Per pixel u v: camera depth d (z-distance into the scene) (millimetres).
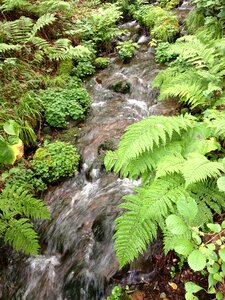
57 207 4363
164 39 7445
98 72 7289
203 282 2742
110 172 4633
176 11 8727
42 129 5516
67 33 7453
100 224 3801
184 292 2783
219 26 5625
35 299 3516
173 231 2104
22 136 4969
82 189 4566
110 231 3676
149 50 7672
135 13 9281
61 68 6789
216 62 4520
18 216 4234
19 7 7379
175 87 4312
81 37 8062
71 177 4770
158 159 3221
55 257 3885
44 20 6707
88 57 7422
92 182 4648
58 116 5508
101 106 6199
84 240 3777
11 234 3588
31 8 7527
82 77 7086
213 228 2172
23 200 3842
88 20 8492
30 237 3584
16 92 5555
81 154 5027
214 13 5852
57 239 3988
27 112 5289
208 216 2736
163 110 5344
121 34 8602
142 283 3045
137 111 5859
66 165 4738
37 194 4539
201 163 2762
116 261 3357
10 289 3670
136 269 3141
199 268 1913
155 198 2744
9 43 6340
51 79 6410
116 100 6312
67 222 4082
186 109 4793
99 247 3613
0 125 4840
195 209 2154
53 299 3459
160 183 2898
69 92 6008
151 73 6672
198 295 2664
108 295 3168
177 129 3172
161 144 3314
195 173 2625
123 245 2746
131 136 3199
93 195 4355
